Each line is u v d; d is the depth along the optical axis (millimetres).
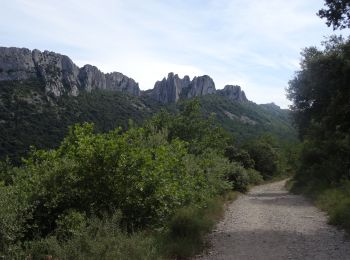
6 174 12266
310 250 9617
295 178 41781
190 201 13648
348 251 9320
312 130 26641
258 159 58625
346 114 15508
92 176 9531
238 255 9398
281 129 136625
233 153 49406
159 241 9102
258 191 36312
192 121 32719
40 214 8359
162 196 10234
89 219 8094
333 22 15047
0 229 6484
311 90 18359
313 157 34562
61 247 7090
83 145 9695
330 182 25844
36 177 9102
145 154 10180
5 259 6391
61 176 9227
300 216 16047
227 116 123750
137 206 9867
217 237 11758
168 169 11586
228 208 19609
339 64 15320
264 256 9195
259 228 13250
